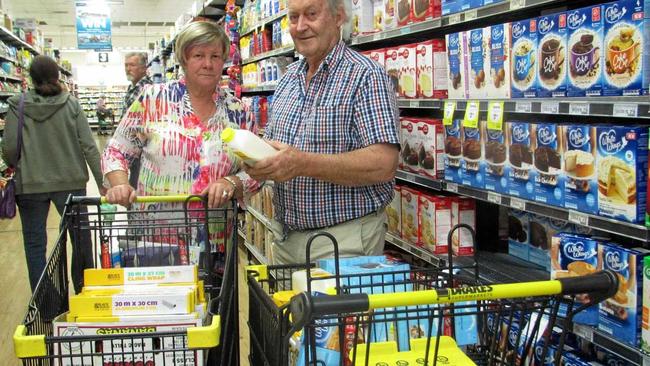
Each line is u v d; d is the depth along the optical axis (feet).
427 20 8.80
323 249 6.87
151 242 6.84
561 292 3.53
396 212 10.41
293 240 7.23
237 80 20.06
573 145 6.26
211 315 4.96
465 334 4.91
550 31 6.46
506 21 9.37
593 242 6.17
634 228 5.53
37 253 14.05
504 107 7.20
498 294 3.42
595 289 3.59
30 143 13.48
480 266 8.11
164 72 40.60
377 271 5.36
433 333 4.92
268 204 15.51
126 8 63.41
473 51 7.93
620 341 5.80
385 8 10.05
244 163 5.66
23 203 13.79
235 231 6.13
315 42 6.55
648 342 5.53
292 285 5.43
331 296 3.16
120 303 4.68
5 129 13.53
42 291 5.02
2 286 15.58
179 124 7.52
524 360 4.13
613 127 5.73
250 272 5.35
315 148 6.72
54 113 13.71
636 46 5.36
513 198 7.27
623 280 5.77
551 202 6.66
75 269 6.21
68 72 74.43
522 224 8.53
